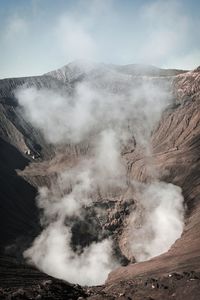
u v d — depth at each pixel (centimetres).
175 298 3275
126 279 4991
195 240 6119
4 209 9944
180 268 4688
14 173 12075
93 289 4653
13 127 14012
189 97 14162
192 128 12331
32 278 5400
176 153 11488
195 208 8856
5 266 5884
